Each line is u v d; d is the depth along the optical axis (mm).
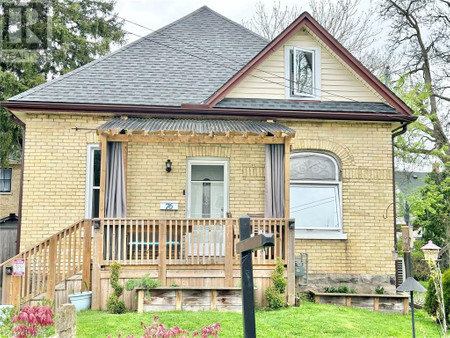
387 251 13367
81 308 10453
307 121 13570
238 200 13242
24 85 22469
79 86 13562
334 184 13609
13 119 13367
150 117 13148
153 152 13195
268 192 12562
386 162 13703
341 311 10844
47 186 12789
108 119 13094
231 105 13297
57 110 12773
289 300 10969
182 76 14539
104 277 10625
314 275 13094
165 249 10766
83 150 12953
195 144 13281
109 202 11852
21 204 12703
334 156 13719
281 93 13898
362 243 13352
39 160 12844
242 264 4688
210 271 10875
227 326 8961
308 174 13594
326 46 14148
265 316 9922
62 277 10906
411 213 22438
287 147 11734
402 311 11719
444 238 21953
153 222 10789
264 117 13336
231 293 10211
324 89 14086
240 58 15469
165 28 16359
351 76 14180
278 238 11266
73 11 25875
